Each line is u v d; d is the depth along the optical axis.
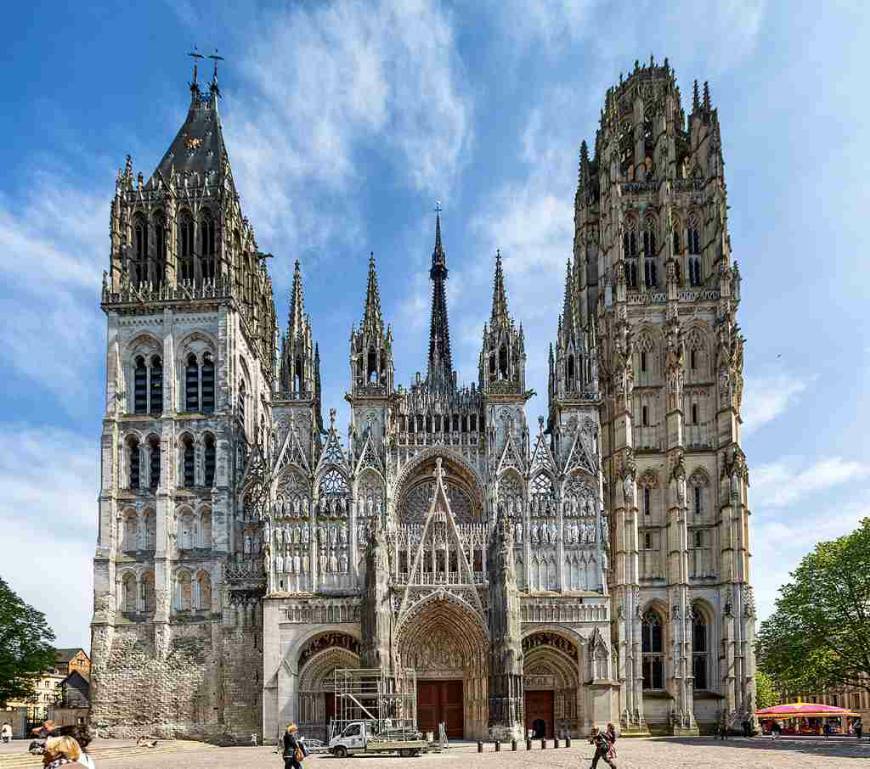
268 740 98.12
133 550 108.44
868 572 102.81
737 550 108.88
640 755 72.31
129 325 113.75
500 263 112.00
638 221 122.81
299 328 110.56
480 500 106.75
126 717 103.00
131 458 111.06
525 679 101.81
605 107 127.25
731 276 117.38
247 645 103.94
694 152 125.06
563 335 111.12
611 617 108.75
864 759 67.31
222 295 113.12
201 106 127.94
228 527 107.19
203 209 117.44
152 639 104.81
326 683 100.75
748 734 104.06
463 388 110.44
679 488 110.50
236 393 115.62
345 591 102.19
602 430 117.00
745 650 106.69
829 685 110.00
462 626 100.81
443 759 72.94
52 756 22.25
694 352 117.12
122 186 117.38
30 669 121.56
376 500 105.38
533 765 63.94
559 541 103.94
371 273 111.94
